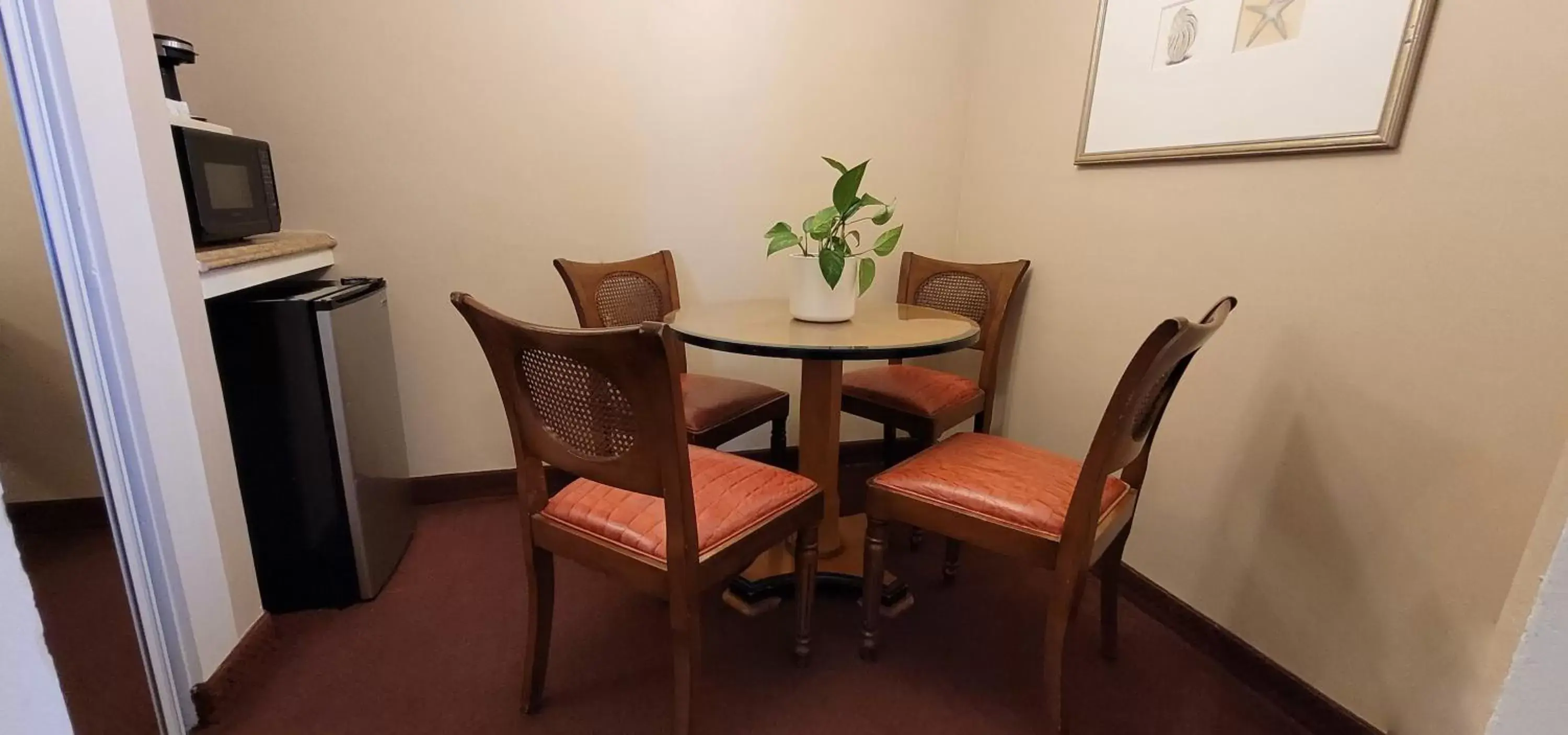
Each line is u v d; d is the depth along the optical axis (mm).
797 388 2578
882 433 2748
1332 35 1245
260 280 1552
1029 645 1638
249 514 1594
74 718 1002
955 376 2199
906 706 1434
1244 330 1470
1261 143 1391
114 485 1106
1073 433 2020
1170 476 1692
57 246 1003
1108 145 1802
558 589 1812
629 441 1057
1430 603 1170
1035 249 2143
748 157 2295
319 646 1561
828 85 2301
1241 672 1516
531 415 1170
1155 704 1445
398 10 1914
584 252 2234
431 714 1371
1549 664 426
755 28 2193
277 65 1867
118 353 1099
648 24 2107
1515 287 1032
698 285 2365
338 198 1994
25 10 957
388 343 1889
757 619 1718
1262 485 1461
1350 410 1279
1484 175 1057
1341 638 1324
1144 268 1727
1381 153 1193
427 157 2033
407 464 2031
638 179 2219
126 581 1132
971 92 2436
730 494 1278
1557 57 967
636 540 1165
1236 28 1428
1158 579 1754
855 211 1731
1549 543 418
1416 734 1203
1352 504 1287
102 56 1069
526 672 1351
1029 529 1263
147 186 1165
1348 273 1262
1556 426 997
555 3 2020
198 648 1295
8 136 942
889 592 1767
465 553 1974
